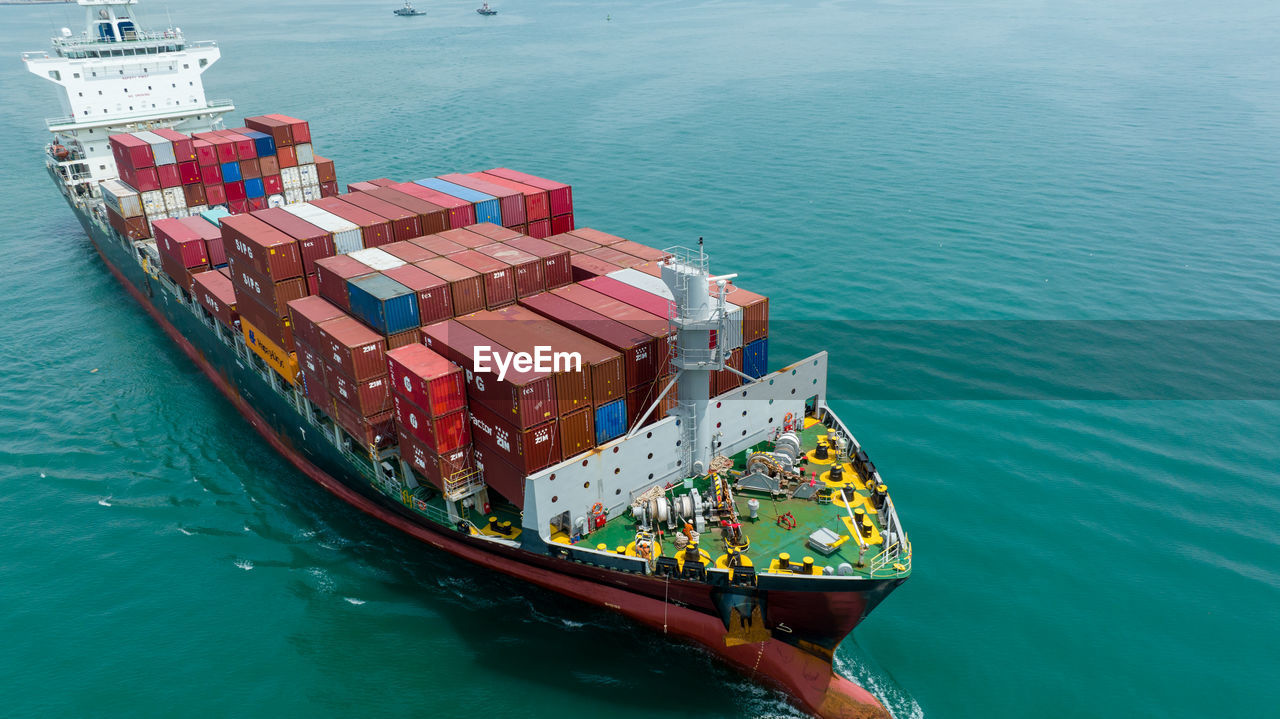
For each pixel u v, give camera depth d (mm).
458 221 38781
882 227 66062
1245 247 60812
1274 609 27922
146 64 62250
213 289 41000
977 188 75438
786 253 60969
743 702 25812
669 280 26547
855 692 25281
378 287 29953
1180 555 30531
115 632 28188
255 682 26219
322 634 28203
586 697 25641
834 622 24828
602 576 26859
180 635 28094
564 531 27938
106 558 31938
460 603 29625
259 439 41281
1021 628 27578
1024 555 30766
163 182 50062
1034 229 65312
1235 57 147125
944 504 33688
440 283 30234
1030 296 53406
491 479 28234
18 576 30781
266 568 31531
